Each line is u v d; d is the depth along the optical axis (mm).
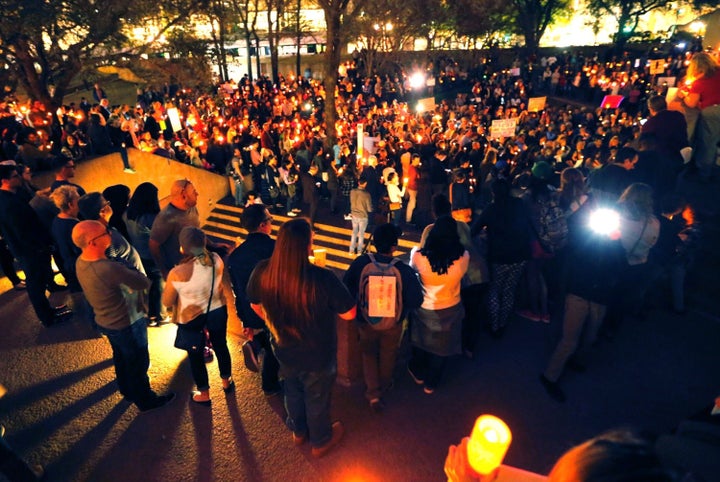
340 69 29484
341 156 13898
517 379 3975
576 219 4160
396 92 28656
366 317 3279
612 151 9086
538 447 3312
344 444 3367
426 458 3244
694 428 2074
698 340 4363
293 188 12133
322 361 2916
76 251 4527
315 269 2779
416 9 23891
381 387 3688
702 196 6043
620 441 988
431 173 10523
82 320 5039
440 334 3529
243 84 27078
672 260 4504
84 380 4152
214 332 3631
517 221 4051
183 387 4027
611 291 3393
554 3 34500
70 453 3361
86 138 12172
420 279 3434
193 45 15641
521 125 19594
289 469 3191
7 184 4488
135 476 3174
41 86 13156
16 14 10805
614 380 3912
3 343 4715
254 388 3994
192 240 3291
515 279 4297
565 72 28578
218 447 3387
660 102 5863
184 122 17969
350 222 11781
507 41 40844
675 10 38062
